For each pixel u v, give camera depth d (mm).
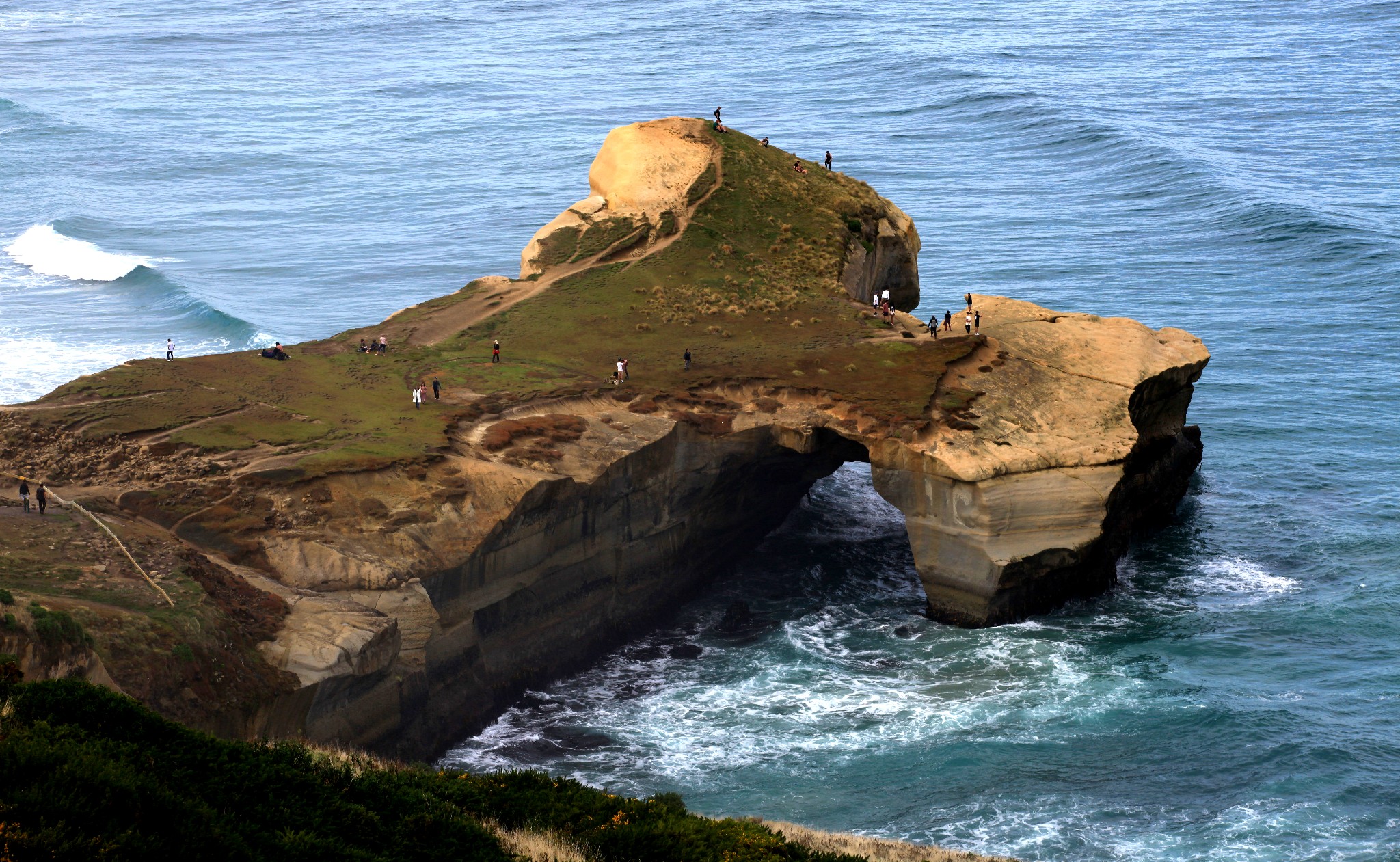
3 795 29906
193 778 34844
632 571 80188
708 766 64750
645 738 67688
